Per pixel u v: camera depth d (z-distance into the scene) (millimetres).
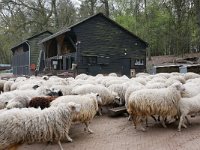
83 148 8469
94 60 32156
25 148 8688
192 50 54594
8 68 72625
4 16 61750
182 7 31609
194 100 9594
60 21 59812
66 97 9820
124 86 13094
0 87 20562
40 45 45000
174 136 8938
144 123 10797
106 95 12516
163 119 10055
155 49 62375
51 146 8773
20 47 50594
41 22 57000
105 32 33000
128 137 9258
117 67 33625
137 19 54750
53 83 16219
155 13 50594
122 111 12281
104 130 10281
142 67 35250
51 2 57594
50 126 7785
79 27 31391
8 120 7191
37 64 44031
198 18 31000
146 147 8164
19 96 10477
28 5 56594
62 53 37094
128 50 34406
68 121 8227
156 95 9461
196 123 10320
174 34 40625
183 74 19031
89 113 9852
